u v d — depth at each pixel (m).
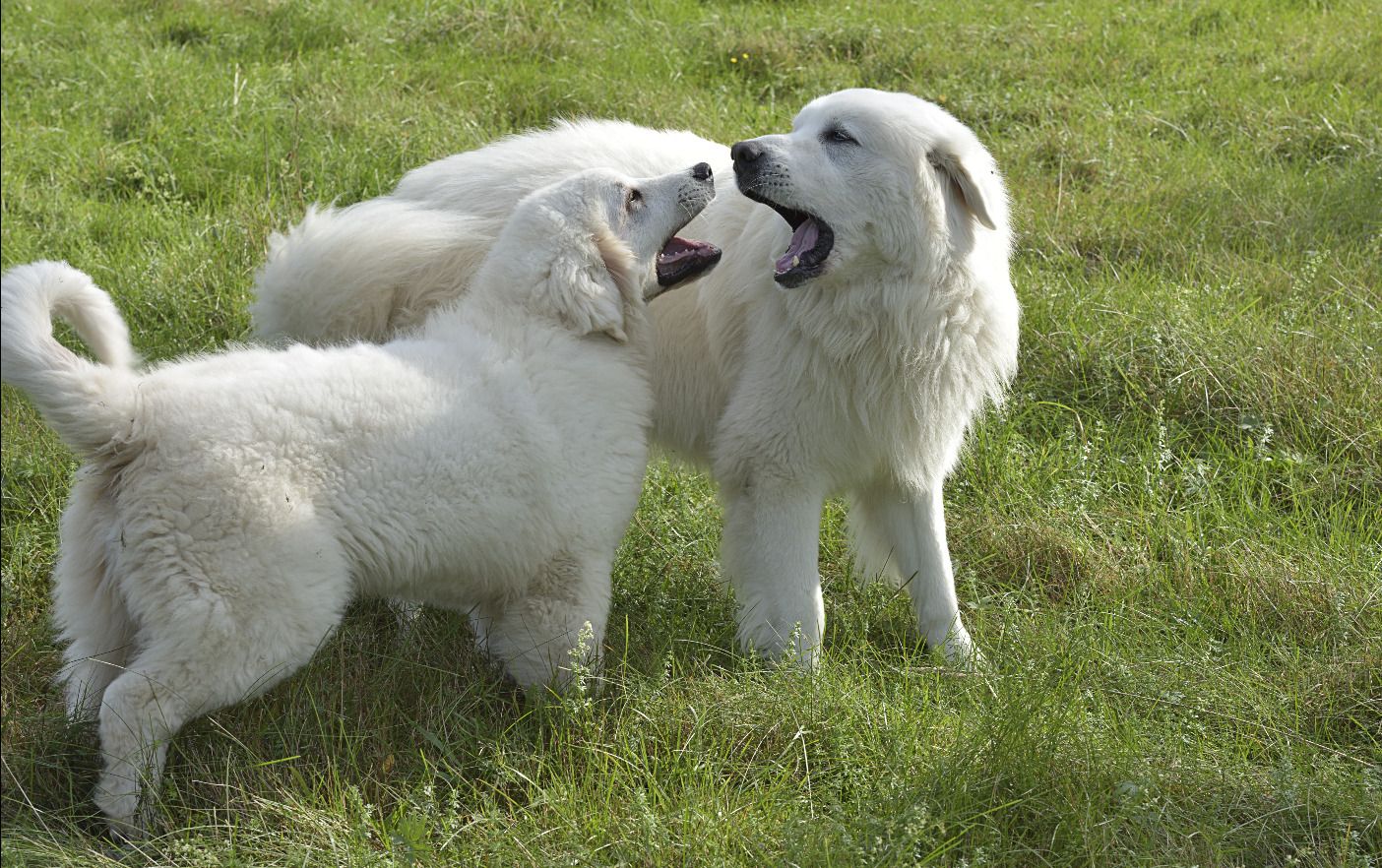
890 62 8.64
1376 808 3.07
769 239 3.79
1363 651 3.67
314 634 2.99
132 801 2.91
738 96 8.14
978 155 3.75
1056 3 9.92
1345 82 8.19
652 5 9.88
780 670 3.54
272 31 9.37
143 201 6.67
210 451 2.86
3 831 2.92
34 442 4.67
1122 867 2.89
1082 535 4.40
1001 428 4.95
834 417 3.76
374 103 7.75
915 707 3.48
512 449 3.28
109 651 3.14
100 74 8.35
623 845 2.89
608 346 3.67
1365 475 4.54
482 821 2.99
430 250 4.00
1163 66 8.58
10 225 6.23
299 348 3.20
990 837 2.96
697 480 4.74
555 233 3.57
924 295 3.65
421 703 3.48
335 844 2.88
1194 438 4.98
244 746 3.16
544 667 3.49
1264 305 5.65
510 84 8.23
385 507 3.07
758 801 3.06
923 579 4.01
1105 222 6.37
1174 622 3.98
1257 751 3.40
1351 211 6.41
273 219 6.11
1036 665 3.65
